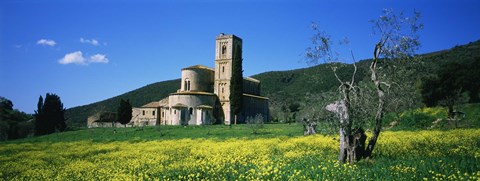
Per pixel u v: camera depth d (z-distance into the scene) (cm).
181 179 1717
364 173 1556
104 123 11881
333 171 1599
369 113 2094
